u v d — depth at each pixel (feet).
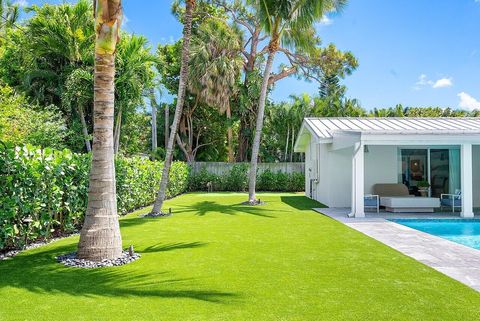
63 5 69.41
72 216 31.45
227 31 97.30
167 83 106.93
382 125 56.90
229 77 94.79
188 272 19.85
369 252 24.68
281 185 90.27
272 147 132.98
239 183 90.68
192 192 87.71
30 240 27.58
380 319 13.93
